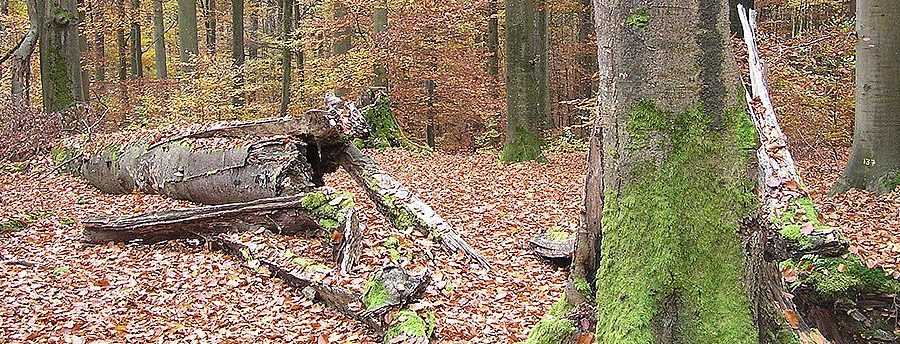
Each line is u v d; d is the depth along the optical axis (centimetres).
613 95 335
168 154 947
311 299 628
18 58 1566
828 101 1177
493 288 641
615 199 335
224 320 591
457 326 546
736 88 325
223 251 766
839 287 463
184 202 949
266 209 758
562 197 1078
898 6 895
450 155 1666
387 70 2039
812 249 477
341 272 635
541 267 713
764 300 349
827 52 1139
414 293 548
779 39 1172
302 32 2172
